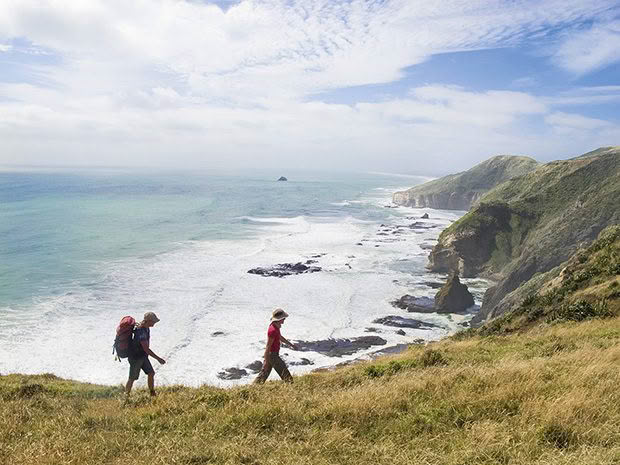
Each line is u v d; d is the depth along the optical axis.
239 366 36.97
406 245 99.44
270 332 12.12
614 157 94.06
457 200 187.00
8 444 7.47
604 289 22.56
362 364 16.50
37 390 13.17
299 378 12.61
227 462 6.04
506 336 21.50
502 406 7.51
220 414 8.37
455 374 9.84
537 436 6.19
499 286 61.06
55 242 88.81
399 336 46.59
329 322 49.34
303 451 6.37
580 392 7.47
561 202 88.88
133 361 11.17
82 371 35.12
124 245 88.12
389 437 6.73
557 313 22.58
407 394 8.68
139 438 7.46
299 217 145.38
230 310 51.28
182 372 35.56
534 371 9.23
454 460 5.70
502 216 86.94
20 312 48.09
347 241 101.62
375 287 64.88
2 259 73.44
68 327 44.22
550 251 66.75
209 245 91.12
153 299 54.25
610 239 28.94
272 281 64.62
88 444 7.10
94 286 59.19
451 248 81.38
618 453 5.34
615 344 13.27
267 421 7.82
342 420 7.59
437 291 64.31
